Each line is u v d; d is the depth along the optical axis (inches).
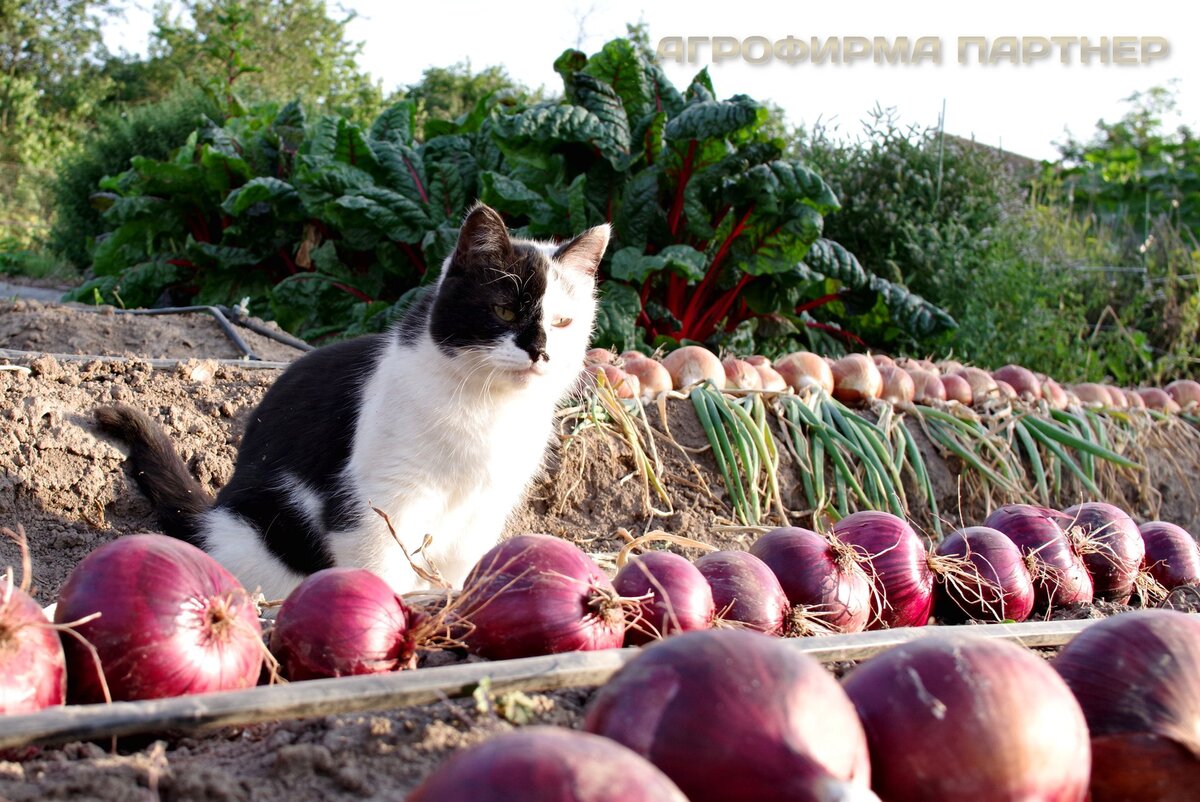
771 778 25.4
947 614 43.5
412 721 29.7
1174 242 146.9
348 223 106.0
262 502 48.1
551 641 32.7
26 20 389.4
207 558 31.2
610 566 44.2
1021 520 44.9
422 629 32.4
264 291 118.2
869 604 39.0
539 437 49.7
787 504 65.1
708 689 26.0
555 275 49.1
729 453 62.6
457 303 47.2
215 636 30.4
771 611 36.1
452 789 23.7
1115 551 46.2
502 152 106.6
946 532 68.3
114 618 29.7
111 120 199.6
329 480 46.8
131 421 52.7
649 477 61.2
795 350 113.8
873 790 27.3
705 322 107.0
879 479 62.4
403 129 119.6
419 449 46.1
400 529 46.5
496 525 48.9
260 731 30.5
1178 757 28.8
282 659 32.1
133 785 27.2
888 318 113.3
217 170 117.4
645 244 100.8
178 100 197.3
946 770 26.8
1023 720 26.9
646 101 105.0
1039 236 133.1
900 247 123.6
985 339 113.2
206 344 82.7
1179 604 43.8
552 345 47.8
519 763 23.7
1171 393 101.4
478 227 47.5
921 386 77.7
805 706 25.9
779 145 100.0
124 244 126.1
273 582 47.8
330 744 28.9
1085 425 79.2
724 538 59.1
